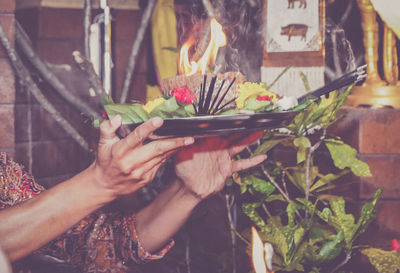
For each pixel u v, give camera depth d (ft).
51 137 8.45
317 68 5.35
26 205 1.86
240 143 2.58
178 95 2.04
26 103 8.07
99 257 2.66
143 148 1.68
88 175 1.79
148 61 9.04
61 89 7.48
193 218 6.12
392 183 4.65
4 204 2.56
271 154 5.69
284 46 5.37
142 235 2.63
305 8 5.29
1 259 0.96
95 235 2.67
